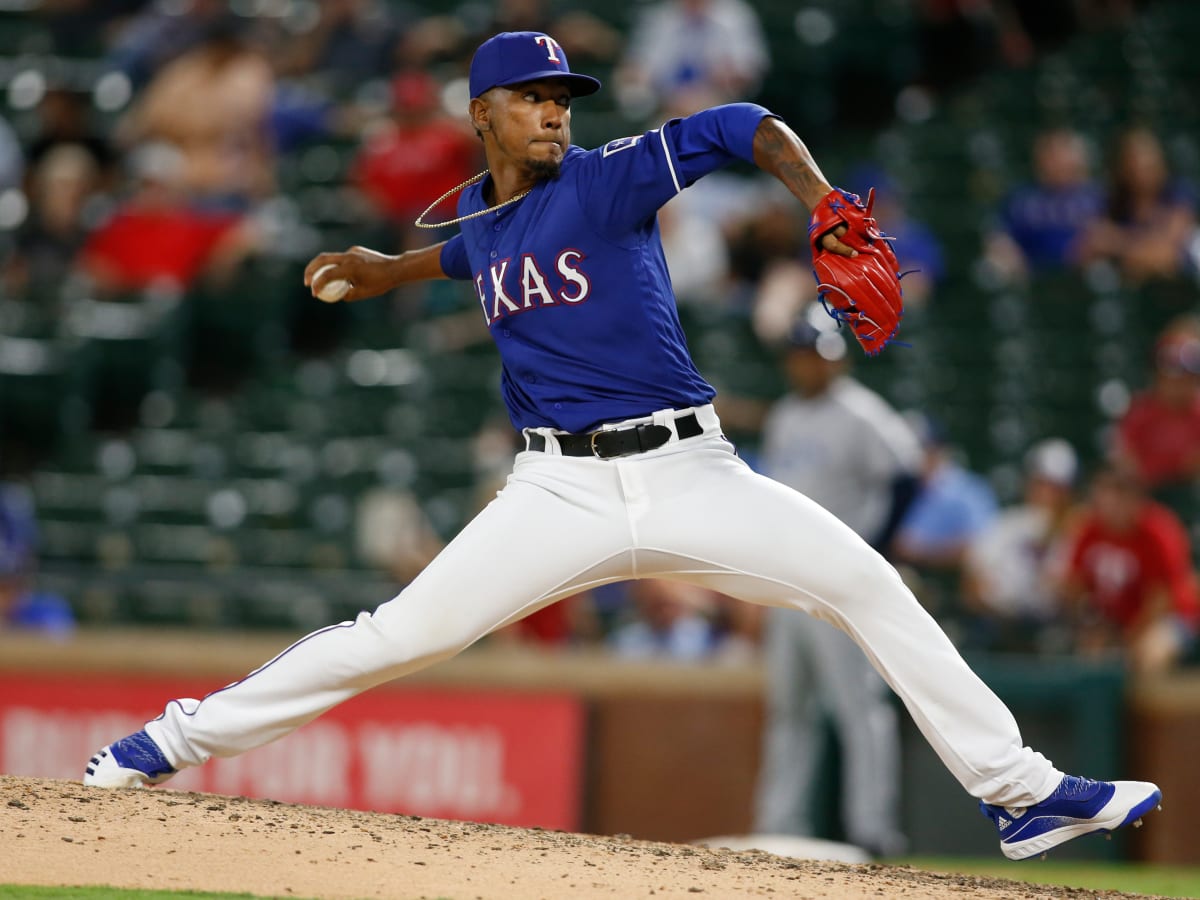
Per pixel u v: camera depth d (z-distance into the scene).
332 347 42.19
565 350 12.89
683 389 13.00
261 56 44.62
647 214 12.59
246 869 11.87
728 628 30.19
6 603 30.88
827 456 25.36
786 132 12.20
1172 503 33.75
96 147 44.25
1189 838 26.98
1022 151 46.38
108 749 13.77
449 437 38.06
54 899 10.90
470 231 13.43
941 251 42.69
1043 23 53.88
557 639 30.12
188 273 41.72
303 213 43.91
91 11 49.66
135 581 31.69
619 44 48.88
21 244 42.16
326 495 36.66
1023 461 37.41
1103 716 27.20
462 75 46.03
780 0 52.38
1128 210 41.56
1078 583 29.30
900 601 12.90
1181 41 50.78
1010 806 13.12
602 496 12.92
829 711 26.69
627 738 28.11
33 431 39.62
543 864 12.56
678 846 13.99
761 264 39.62
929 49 52.47
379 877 11.88
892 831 26.59
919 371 38.78
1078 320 40.31
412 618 12.98
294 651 13.22
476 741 28.14
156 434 39.06
